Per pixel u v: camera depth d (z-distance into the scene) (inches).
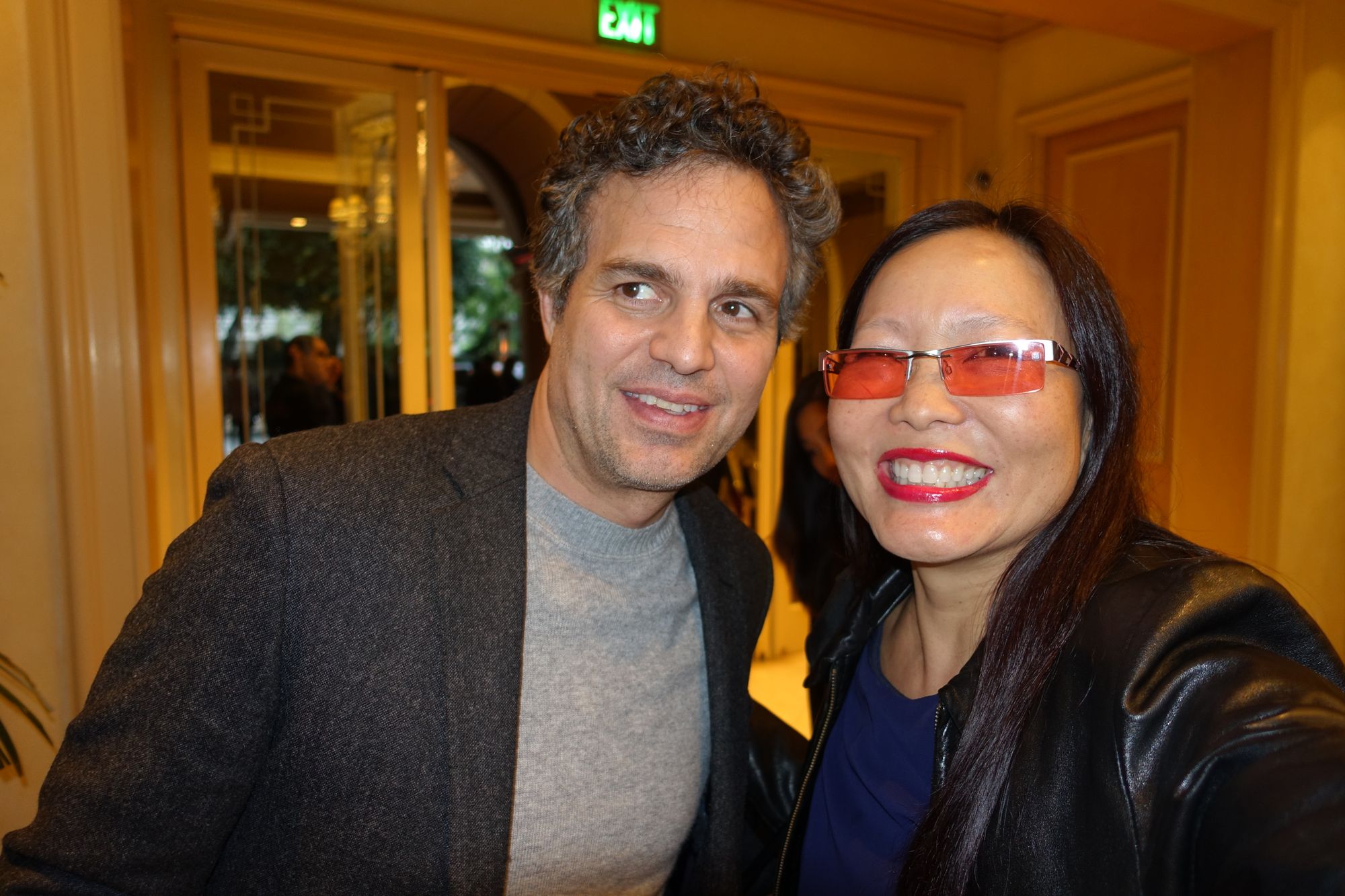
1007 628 35.9
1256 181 129.9
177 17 112.2
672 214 37.5
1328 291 132.8
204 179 118.5
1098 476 37.8
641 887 41.9
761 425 171.3
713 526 50.4
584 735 40.4
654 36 140.6
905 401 37.2
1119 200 156.6
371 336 131.0
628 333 38.2
